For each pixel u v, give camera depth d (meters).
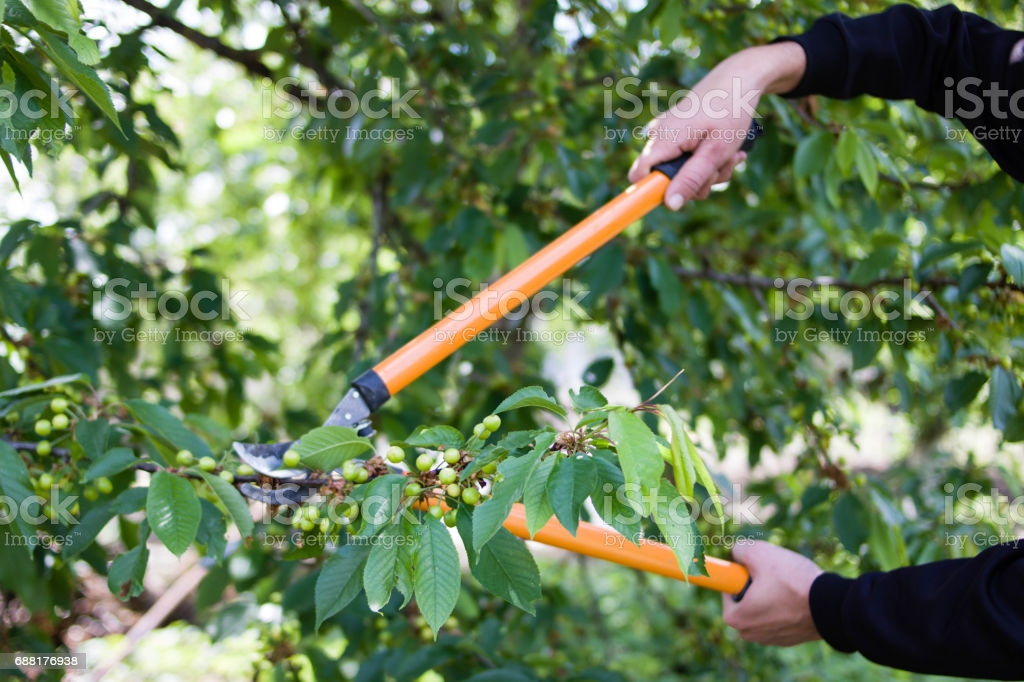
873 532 1.60
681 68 1.86
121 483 1.41
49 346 1.56
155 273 2.09
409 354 1.05
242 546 1.94
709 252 2.38
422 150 1.95
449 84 2.09
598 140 2.24
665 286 1.91
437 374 2.07
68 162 2.90
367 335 2.22
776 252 2.55
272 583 1.83
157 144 1.82
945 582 1.04
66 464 1.21
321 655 1.76
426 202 2.69
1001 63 1.29
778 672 3.13
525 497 0.76
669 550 1.07
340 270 4.17
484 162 2.11
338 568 0.88
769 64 1.32
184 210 4.42
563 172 1.97
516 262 1.83
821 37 1.35
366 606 1.63
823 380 2.40
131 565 1.01
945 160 1.80
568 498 0.76
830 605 1.13
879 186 1.87
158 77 1.82
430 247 2.01
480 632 1.79
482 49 1.94
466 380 2.42
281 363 2.90
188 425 1.61
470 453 0.86
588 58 2.07
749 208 2.42
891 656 1.05
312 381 3.22
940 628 1.01
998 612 0.96
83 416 1.18
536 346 3.68
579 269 1.97
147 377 2.09
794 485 2.21
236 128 3.79
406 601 0.79
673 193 1.25
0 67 0.91
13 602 1.75
